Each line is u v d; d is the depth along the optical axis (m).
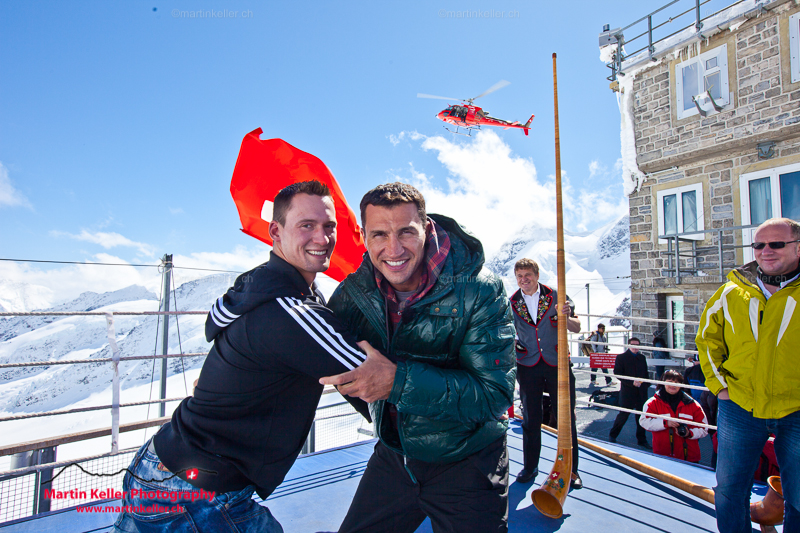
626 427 7.84
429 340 1.49
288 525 2.56
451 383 1.29
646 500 2.85
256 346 1.17
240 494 1.27
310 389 1.34
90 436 3.52
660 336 11.59
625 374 6.71
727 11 10.41
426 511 1.54
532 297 3.16
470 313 1.43
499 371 1.40
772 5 9.65
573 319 3.11
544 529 2.47
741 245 9.71
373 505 1.64
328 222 1.36
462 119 20.27
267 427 1.25
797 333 1.88
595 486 3.07
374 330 1.61
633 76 12.27
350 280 1.63
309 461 3.66
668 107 11.53
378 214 1.39
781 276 2.03
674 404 4.53
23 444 3.25
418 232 1.42
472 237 1.50
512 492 2.95
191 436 1.22
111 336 3.30
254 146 2.77
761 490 3.02
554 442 4.04
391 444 1.55
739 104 10.23
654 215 11.88
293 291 1.24
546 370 3.06
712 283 10.37
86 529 2.45
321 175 2.87
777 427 1.91
